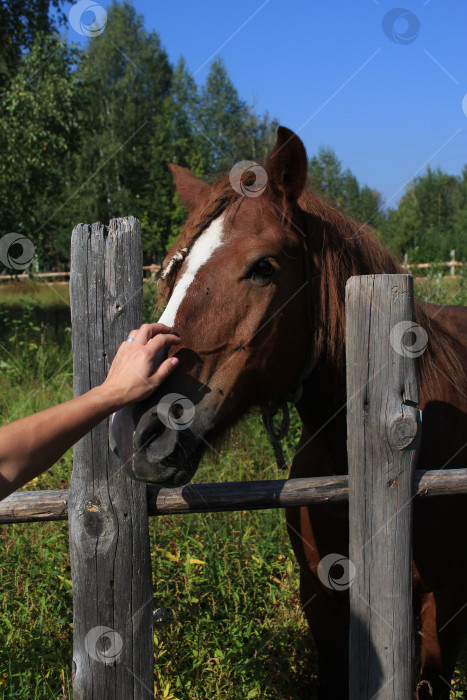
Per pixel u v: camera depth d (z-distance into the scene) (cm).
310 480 136
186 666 199
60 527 261
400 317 130
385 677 137
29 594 215
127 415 122
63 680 186
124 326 129
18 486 106
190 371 130
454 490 137
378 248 171
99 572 131
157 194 2012
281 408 166
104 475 131
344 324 156
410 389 132
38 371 522
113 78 2236
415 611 182
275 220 146
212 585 227
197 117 2097
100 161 2031
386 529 134
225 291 136
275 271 142
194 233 144
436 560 166
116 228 129
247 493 134
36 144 1002
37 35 1016
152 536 263
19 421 107
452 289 593
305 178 146
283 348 149
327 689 192
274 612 233
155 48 2306
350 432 134
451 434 172
